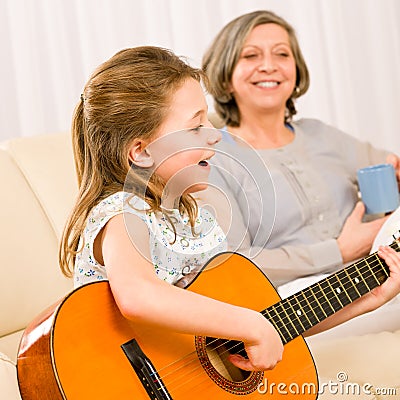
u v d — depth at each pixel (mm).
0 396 1592
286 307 1619
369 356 1877
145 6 3188
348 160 2787
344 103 3490
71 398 1369
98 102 1561
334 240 2496
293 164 2613
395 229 2328
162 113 1543
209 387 1491
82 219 1562
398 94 3525
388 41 3502
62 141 2334
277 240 2516
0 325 2016
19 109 3051
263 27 2629
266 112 2635
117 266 1426
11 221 2098
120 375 1415
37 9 3047
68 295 1433
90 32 3115
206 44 3279
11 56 3031
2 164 2182
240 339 1464
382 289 1738
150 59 1587
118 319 1455
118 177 1567
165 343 1479
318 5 3428
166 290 1426
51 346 1383
